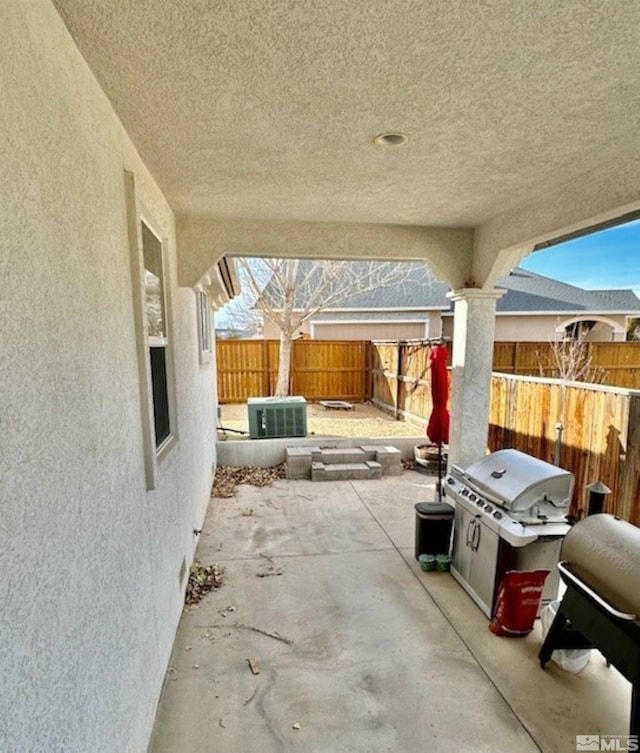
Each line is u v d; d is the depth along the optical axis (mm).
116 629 1796
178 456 3439
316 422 9250
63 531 1338
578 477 4723
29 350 1169
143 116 2172
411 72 1848
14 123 1128
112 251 1960
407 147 2623
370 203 3744
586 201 3068
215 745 2234
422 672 2732
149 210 2840
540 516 3154
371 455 7008
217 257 4258
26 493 1124
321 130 2381
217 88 1943
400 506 5562
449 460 5242
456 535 3814
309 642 3012
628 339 18625
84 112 1665
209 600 3518
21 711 1065
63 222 1426
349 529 4863
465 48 1676
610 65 1798
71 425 1429
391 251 4555
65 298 1421
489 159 2799
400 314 16062
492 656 2875
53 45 1396
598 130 2414
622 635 2178
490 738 2279
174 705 2480
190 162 2797
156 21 1491
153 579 2469
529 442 5594
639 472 3918
